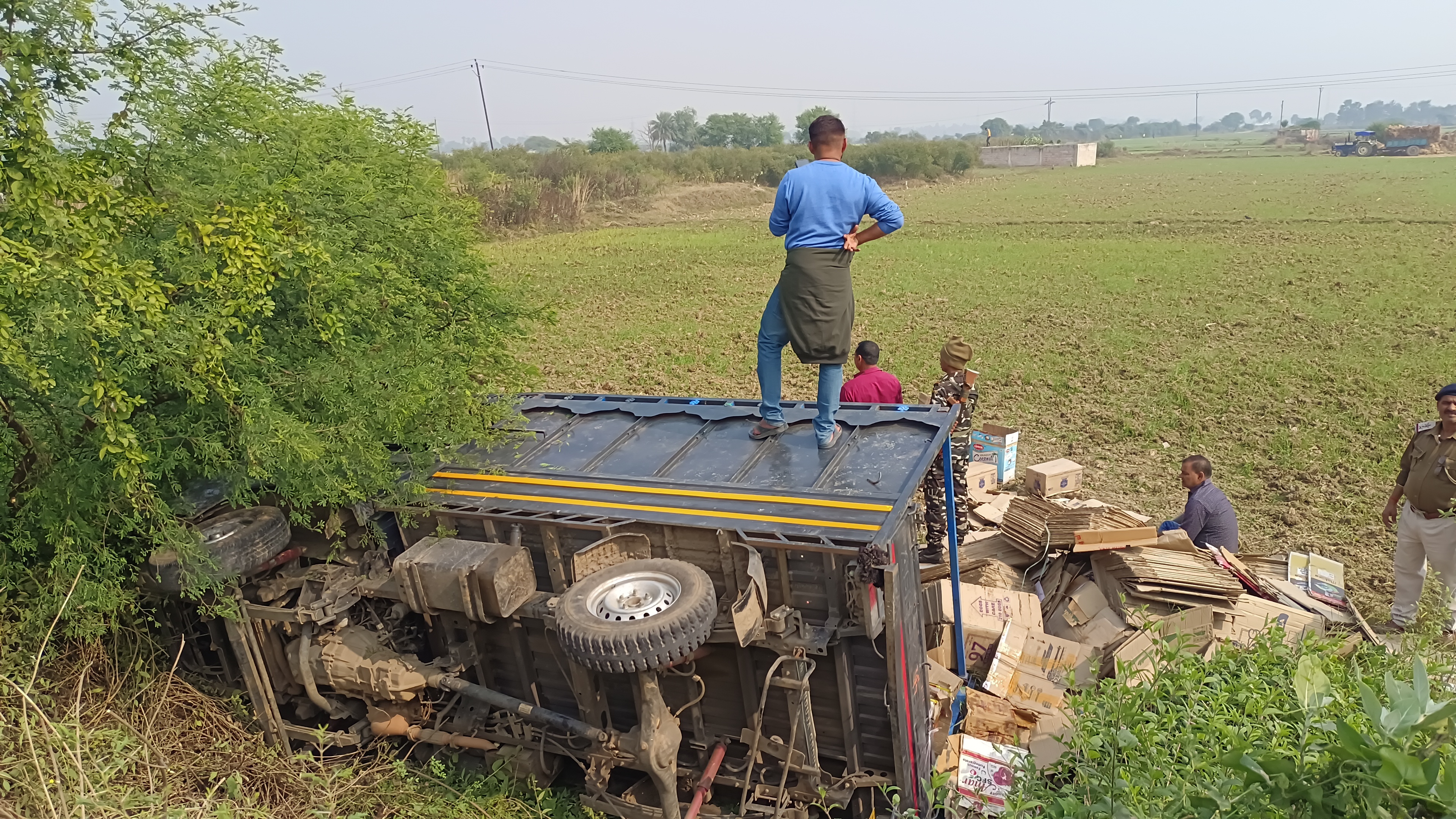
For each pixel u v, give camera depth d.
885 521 4.46
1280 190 49.31
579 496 5.26
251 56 5.70
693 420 6.27
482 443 6.07
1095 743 3.82
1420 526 6.77
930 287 23.97
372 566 5.53
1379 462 10.33
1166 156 111.50
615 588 4.50
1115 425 12.20
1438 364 14.07
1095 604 6.84
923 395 13.99
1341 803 2.68
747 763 4.80
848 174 4.93
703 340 18.38
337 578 5.54
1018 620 6.42
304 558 5.91
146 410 5.17
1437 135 78.75
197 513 5.34
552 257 33.12
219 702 5.71
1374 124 90.25
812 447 5.54
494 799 5.18
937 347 17.06
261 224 4.86
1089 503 8.30
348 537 5.77
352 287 5.45
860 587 4.24
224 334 5.02
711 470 5.38
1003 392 13.94
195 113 5.12
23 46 4.21
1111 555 7.02
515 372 6.85
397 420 5.48
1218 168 77.00
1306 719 3.44
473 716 5.44
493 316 6.92
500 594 4.88
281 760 5.39
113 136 4.82
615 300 23.77
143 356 4.52
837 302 5.05
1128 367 14.92
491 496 5.44
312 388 5.29
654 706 4.46
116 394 4.35
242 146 5.37
